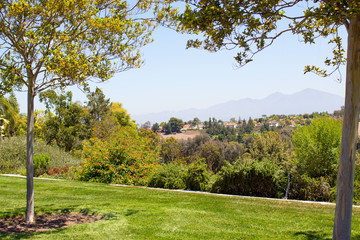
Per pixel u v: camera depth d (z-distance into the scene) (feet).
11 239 17.34
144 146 53.01
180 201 29.71
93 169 47.06
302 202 29.22
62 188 36.73
